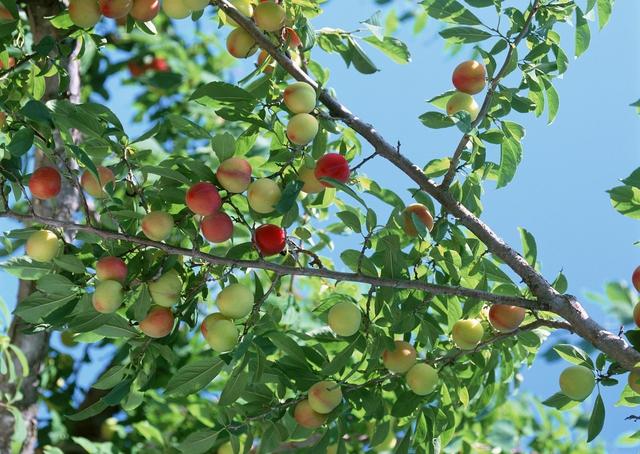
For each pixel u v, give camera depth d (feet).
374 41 10.09
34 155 10.79
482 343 9.52
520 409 12.04
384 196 9.91
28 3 10.60
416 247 9.59
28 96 10.44
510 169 9.69
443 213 9.59
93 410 9.29
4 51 9.98
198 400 11.64
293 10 9.73
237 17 9.59
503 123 9.67
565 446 11.90
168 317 9.29
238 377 9.17
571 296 9.35
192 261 9.39
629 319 11.45
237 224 10.36
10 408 10.41
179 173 9.16
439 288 9.25
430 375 9.42
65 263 9.21
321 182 9.38
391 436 10.22
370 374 9.61
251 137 9.60
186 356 11.96
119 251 9.31
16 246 10.16
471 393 9.74
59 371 12.35
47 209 10.77
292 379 9.41
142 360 9.37
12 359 10.78
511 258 9.47
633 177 9.25
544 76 9.74
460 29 9.55
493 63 9.46
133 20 9.84
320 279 10.80
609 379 9.33
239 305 9.18
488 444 11.57
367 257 9.30
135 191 9.34
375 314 9.29
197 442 9.32
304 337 9.52
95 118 9.20
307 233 9.77
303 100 9.36
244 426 9.36
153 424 11.89
